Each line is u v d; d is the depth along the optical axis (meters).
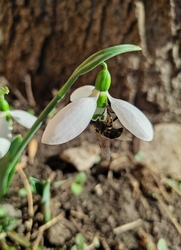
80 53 0.15
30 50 0.15
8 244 0.11
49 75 0.16
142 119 0.08
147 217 0.12
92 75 0.15
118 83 0.15
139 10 0.14
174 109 0.15
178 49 0.15
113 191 0.13
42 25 0.15
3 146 0.09
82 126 0.08
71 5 0.14
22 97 0.16
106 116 0.09
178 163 0.14
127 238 0.11
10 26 0.15
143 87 0.15
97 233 0.11
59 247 0.11
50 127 0.08
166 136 0.14
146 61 0.15
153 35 0.14
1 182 0.10
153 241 0.11
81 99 0.08
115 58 0.15
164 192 0.13
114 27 0.14
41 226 0.11
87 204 0.12
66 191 0.12
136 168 0.13
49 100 0.16
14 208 0.12
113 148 0.14
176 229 0.12
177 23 0.14
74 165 0.13
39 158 0.14
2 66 0.16
